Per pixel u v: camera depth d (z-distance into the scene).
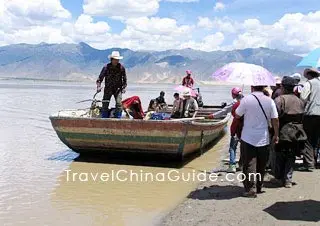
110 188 9.93
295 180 9.63
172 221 7.24
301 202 7.95
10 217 7.80
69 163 12.53
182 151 12.06
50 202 8.78
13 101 39.69
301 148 8.95
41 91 69.38
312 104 10.10
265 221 6.95
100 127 12.06
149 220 7.73
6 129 19.59
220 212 7.55
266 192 8.69
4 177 10.74
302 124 9.44
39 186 9.99
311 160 10.52
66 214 8.05
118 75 13.12
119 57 12.93
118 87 13.18
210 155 14.19
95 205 8.64
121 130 11.95
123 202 8.83
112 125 11.95
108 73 13.09
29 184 10.14
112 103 21.27
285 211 7.45
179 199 9.08
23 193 9.38
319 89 10.12
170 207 8.52
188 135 11.91
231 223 6.94
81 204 8.69
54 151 14.39
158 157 12.41
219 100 59.94
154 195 9.38
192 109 14.23
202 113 19.38
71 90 81.19
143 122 11.70
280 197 8.30
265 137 8.00
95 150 12.69
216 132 15.37
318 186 9.07
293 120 8.70
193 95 14.55
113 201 8.91
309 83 10.16
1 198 8.97
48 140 16.69
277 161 9.21
